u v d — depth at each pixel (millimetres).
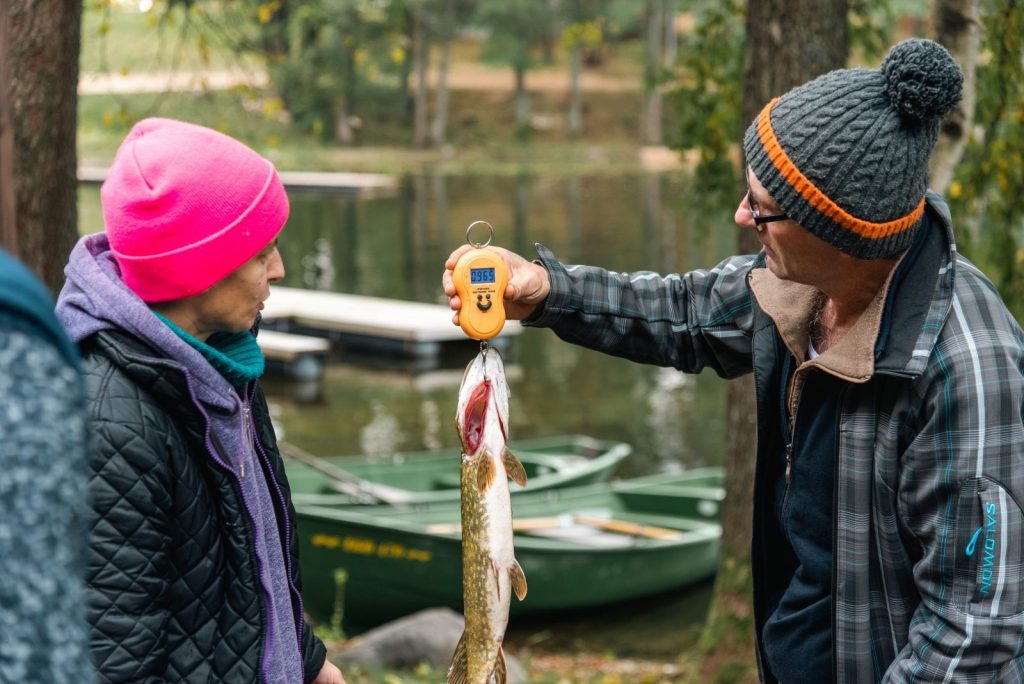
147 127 1981
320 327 16609
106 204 1914
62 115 4172
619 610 8219
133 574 1777
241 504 1956
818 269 1942
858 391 1961
